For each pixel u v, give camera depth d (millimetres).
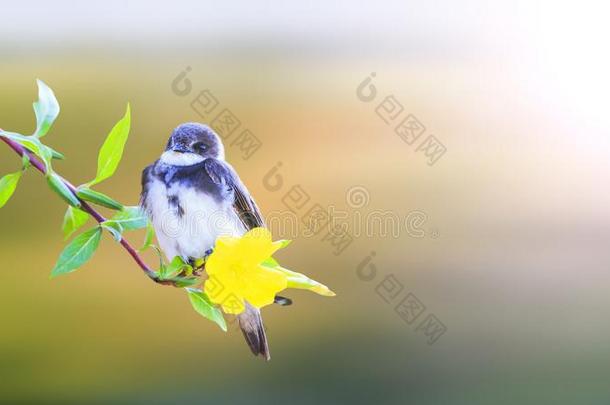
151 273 3172
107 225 3172
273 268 3172
